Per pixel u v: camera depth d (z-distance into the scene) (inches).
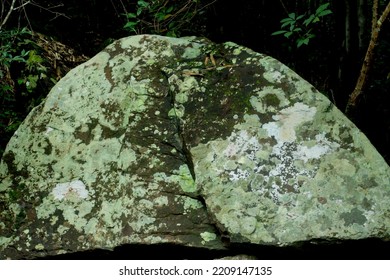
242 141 107.6
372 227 99.0
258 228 101.5
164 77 118.5
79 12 219.8
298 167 104.3
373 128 166.7
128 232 106.4
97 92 119.6
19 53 179.5
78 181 113.3
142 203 107.8
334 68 167.6
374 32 133.2
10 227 113.0
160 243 105.1
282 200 102.4
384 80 177.8
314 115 107.8
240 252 104.4
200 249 105.0
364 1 159.2
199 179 105.8
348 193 101.7
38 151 117.3
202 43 123.3
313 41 177.5
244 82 113.0
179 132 112.3
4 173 117.3
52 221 111.4
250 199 103.3
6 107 170.7
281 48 180.7
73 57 198.7
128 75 119.6
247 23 179.8
